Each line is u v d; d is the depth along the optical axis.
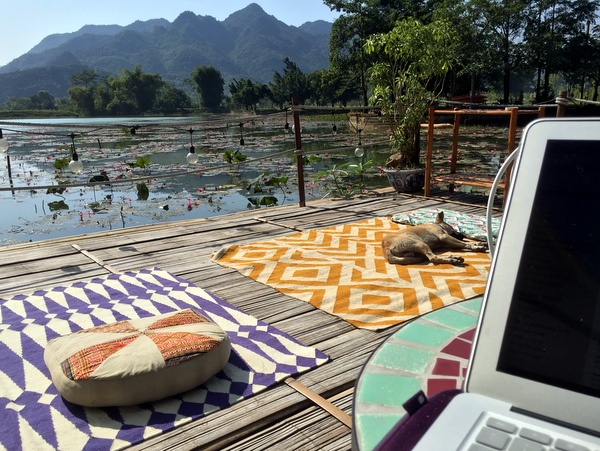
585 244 0.68
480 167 8.61
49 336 2.39
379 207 5.16
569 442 0.59
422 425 0.66
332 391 1.95
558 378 0.66
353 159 11.31
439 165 9.01
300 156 5.22
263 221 4.74
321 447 1.64
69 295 2.92
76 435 1.67
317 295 2.85
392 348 1.09
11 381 2.00
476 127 20.89
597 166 0.70
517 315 0.71
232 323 2.51
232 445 1.65
